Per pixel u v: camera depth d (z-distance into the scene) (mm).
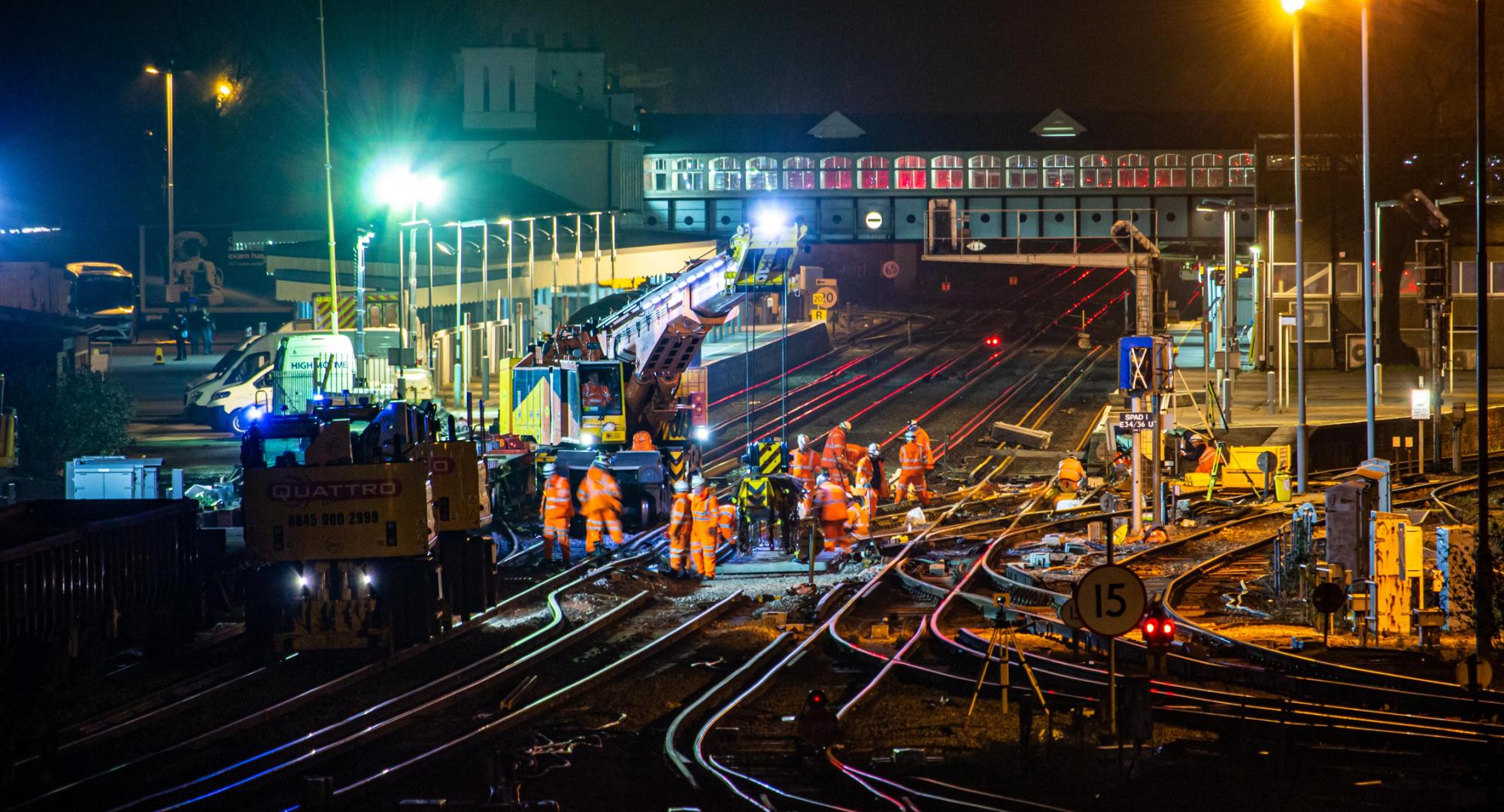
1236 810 32844
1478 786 33625
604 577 65438
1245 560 71438
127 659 51906
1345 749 37281
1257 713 40750
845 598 62250
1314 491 92812
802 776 36594
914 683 46625
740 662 50031
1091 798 33875
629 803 34656
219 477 91750
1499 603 50312
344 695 45562
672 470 84125
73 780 37500
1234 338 109688
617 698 44812
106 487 71000
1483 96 49312
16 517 50000
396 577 50156
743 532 73875
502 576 67812
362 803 34344
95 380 105188
